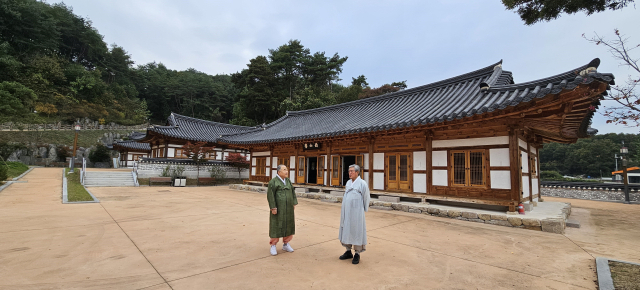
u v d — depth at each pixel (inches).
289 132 668.7
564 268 170.4
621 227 315.9
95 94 2231.8
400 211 394.6
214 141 1051.9
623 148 704.4
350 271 159.9
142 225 277.7
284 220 189.0
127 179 810.8
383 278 150.3
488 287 140.9
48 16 2188.7
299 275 152.6
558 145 2637.8
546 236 258.4
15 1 1923.0
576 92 234.7
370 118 545.0
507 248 214.7
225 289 133.4
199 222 296.8
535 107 271.0
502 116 303.3
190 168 951.0
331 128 560.4
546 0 221.9
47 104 1755.7
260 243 217.5
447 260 183.2
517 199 324.5
